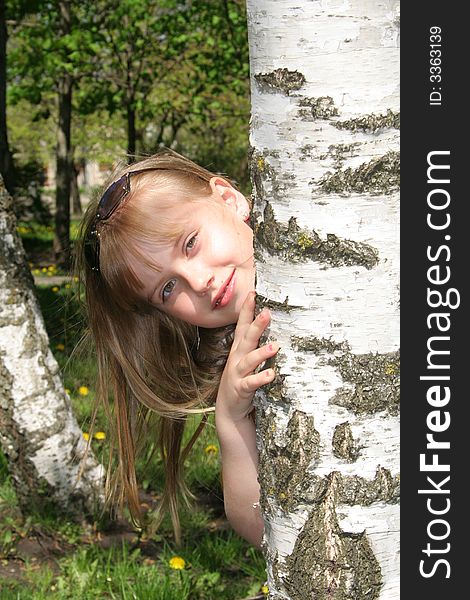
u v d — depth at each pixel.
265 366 1.80
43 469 4.43
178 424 2.75
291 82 1.63
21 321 4.41
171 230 2.16
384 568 1.71
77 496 4.49
